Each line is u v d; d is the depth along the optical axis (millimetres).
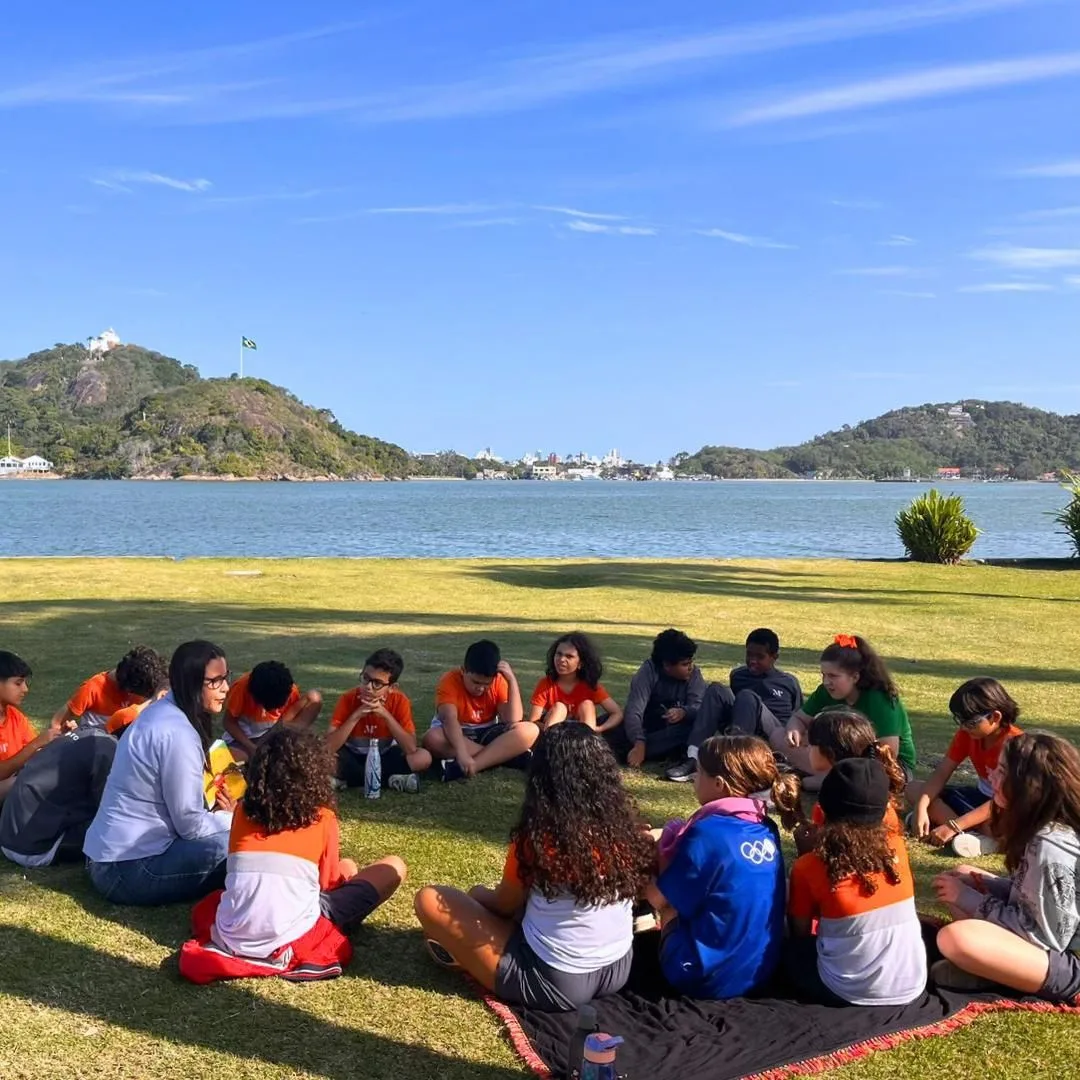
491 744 7094
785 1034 3691
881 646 13398
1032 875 4016
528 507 100125
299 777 4223
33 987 4008
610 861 3748
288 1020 3811
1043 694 10250
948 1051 3615
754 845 3973
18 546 44031
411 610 16031
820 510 95250
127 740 4914
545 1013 3842
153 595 17047
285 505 99438
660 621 15227
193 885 4812
